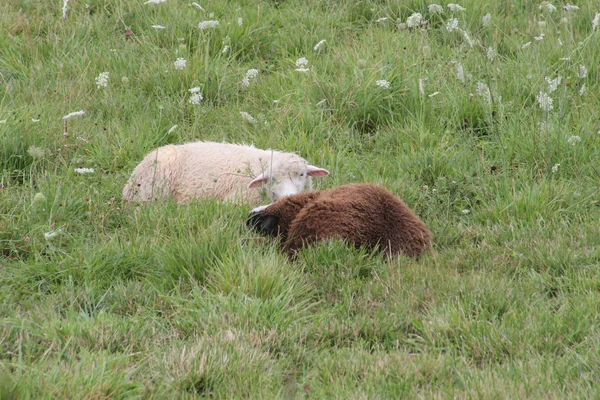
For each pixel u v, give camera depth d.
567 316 14.49
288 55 31.59
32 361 13.26
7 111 24.75
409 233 18.00
